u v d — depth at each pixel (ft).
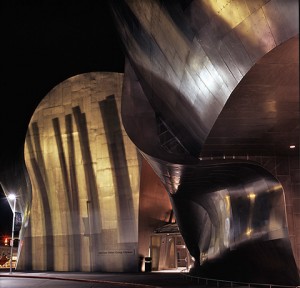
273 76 31.63
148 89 68.64
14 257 250.16
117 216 112.27
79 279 82.84
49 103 123.44
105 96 115.85
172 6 40.01
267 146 45.88
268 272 51.85
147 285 63.98
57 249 120.06
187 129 53.57
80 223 117.70
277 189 48.42
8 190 165.37
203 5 34.55
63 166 120.67
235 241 57.62
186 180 60.49
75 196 118.93
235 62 33.30
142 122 73.20
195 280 73.67
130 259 109.09
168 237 117.19
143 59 62.85
